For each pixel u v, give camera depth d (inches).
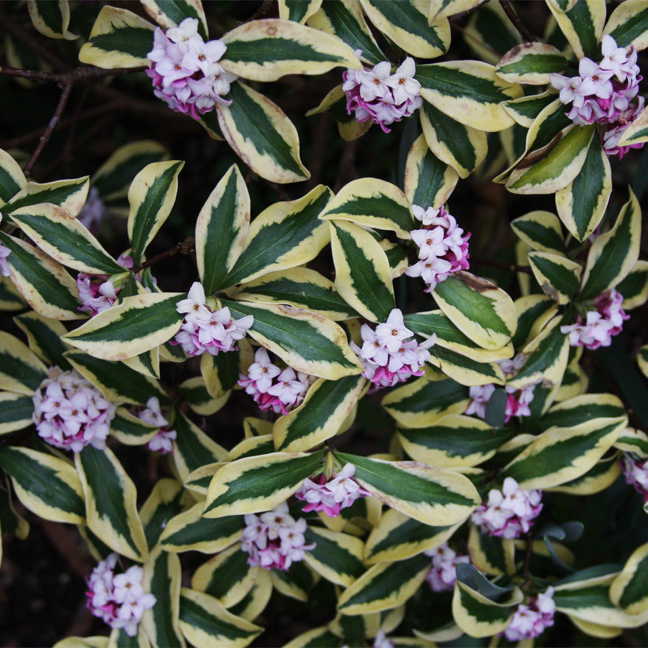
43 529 65.4
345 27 51.4
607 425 53.4
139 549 53.6
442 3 50.7
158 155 60.2
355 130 53.7
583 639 59.0
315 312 51.0
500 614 54.5
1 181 51.3
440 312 52.0
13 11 59.2
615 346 55.7
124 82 63.6
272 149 51.1
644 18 51.2
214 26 56.7
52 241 50.9
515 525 54.2
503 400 53.6
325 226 51.6
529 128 50.8
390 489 52.4
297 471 52.1
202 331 50.3
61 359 53.7
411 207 51.6
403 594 54.8
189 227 65.6
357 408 56.2
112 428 53.6
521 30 52.6
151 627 54.5
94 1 56.0
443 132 52.0
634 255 53.6
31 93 63.6
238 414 64.4
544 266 53.4
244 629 54.7
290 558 53.8
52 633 64.3
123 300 50.3
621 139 50.9
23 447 53.7
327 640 55.7
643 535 55.8
